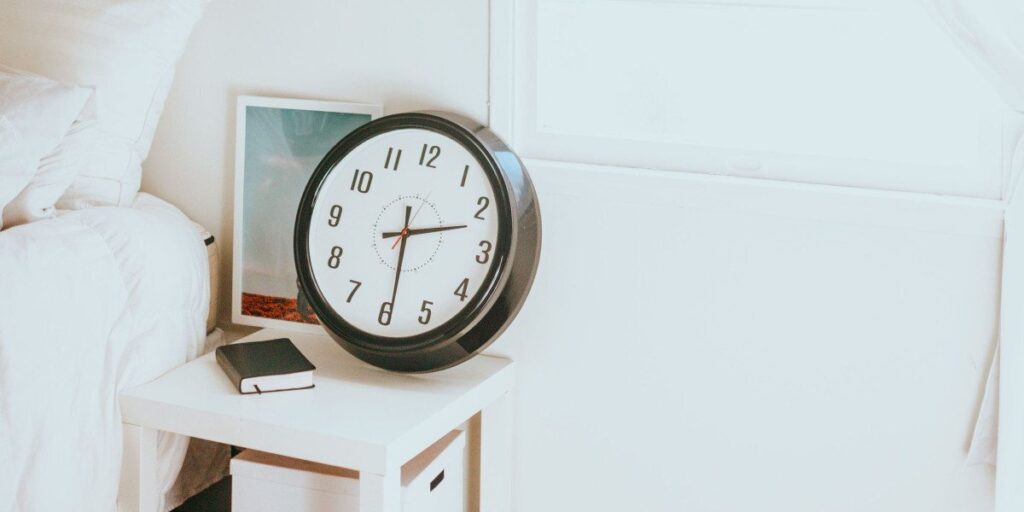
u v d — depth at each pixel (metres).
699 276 1.75
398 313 1.71
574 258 1.83
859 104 1.76
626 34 1.89
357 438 1.47
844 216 1.64
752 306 1.72
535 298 1.88
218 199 2.13
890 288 1.64
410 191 1.74
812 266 1.68
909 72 1.72
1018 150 1.53
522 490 1.95
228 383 1.71
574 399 1.88
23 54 1.85
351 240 1.77
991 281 1.58
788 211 1.67
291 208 2.01
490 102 1.87
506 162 1.72
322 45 1.98
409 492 1.60
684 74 1.87
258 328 2.13
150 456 1.69
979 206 1.57
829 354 1.69
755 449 1.76
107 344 1.69
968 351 1.60
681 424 1.80
